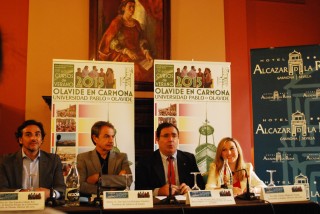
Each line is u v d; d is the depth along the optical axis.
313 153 4.24
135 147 4.69
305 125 4.29
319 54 4.36
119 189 2.73
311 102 4.31
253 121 4.40
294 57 4.39
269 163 4.31
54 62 4.20
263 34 5.32
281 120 4.34
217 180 3.46
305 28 5.43
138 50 4.93
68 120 4.16
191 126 4.32
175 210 2.25
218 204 2.35
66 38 4.82
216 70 4.44
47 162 3.20
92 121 4.20
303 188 2.56
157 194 2.85
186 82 4.38
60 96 4.17
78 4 4.89
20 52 4.68
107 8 4.90
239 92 5.11
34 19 4.75
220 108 4.40
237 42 5.20
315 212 2.43
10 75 4.63
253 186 3.31
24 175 3.14
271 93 4.39
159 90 4.32
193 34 5.12
